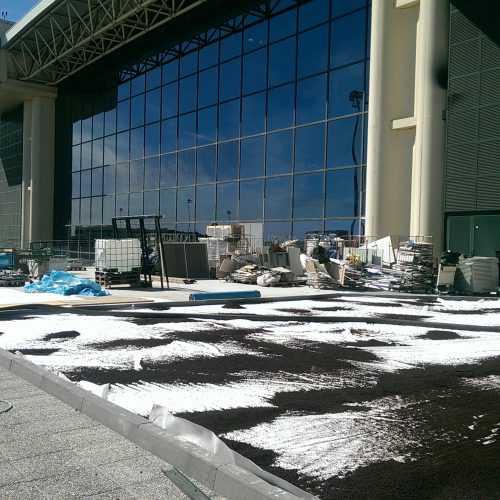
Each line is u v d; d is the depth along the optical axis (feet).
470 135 63.26
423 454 14.15
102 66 125.80
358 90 74.33
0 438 15.21
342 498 11.69
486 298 54.54
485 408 18.24
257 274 71.36
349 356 26.40
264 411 17.75
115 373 22.70
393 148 69.82
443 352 27.50
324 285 63.52
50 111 142.82
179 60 105.81
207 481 12.55
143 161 114.62
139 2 87.10
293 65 83.92
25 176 145.38
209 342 29.76
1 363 23.86
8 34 125.59
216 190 97.04
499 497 11.69
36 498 11.73
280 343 29.66
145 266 65.67
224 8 95.50
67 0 99.86
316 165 79.92
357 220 73.92
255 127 89.92
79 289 55.62
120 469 13.28
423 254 59.72
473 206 62.85
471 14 63.36
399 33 69.87
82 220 133.49
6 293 57.06
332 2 78.28
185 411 17.69
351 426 16.33
